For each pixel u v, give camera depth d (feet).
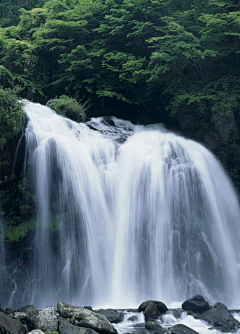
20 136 44.60
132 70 69.82
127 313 32.01
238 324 30.40
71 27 75.05
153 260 43.98
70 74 76.43
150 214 46.42
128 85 77.61
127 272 43.37
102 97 81.35
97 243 44.39
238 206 53.72
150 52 78.54
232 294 44.93
